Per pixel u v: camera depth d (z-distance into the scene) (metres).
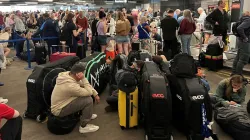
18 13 12.16
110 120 3.40
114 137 2.94
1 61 5.38
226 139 2.89
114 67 4.18
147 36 6.82
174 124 3.18
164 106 2.68
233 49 6.96
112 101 3.58
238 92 3.42
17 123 2.04
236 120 2.84
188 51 6.38
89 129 3.07
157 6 24.52
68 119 2.98
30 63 6.94
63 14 11.03
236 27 5.05
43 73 3.35
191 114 2.71
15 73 6.07
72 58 4.23
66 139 2.90
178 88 2.90
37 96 3.29
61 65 3.80
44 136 2.97
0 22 12.18
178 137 2.92
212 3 17.27
